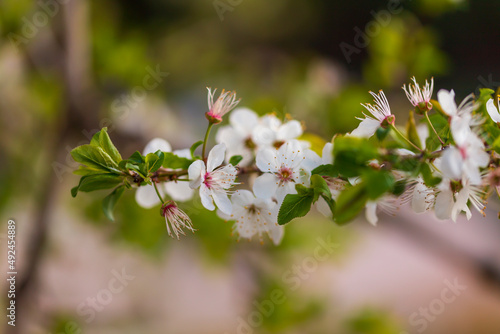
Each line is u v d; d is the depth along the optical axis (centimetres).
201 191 55
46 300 89
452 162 51
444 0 87
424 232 86
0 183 90
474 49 211
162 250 85
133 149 88
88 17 88
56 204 82
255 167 58
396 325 85
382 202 56
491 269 84
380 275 168
